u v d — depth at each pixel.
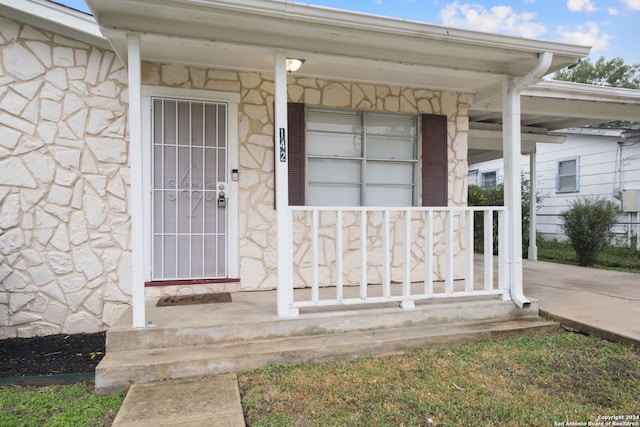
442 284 4.56
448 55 3.57
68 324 3.80
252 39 3.09
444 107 4.78
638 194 8.54
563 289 4.79
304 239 4.34
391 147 4.65
